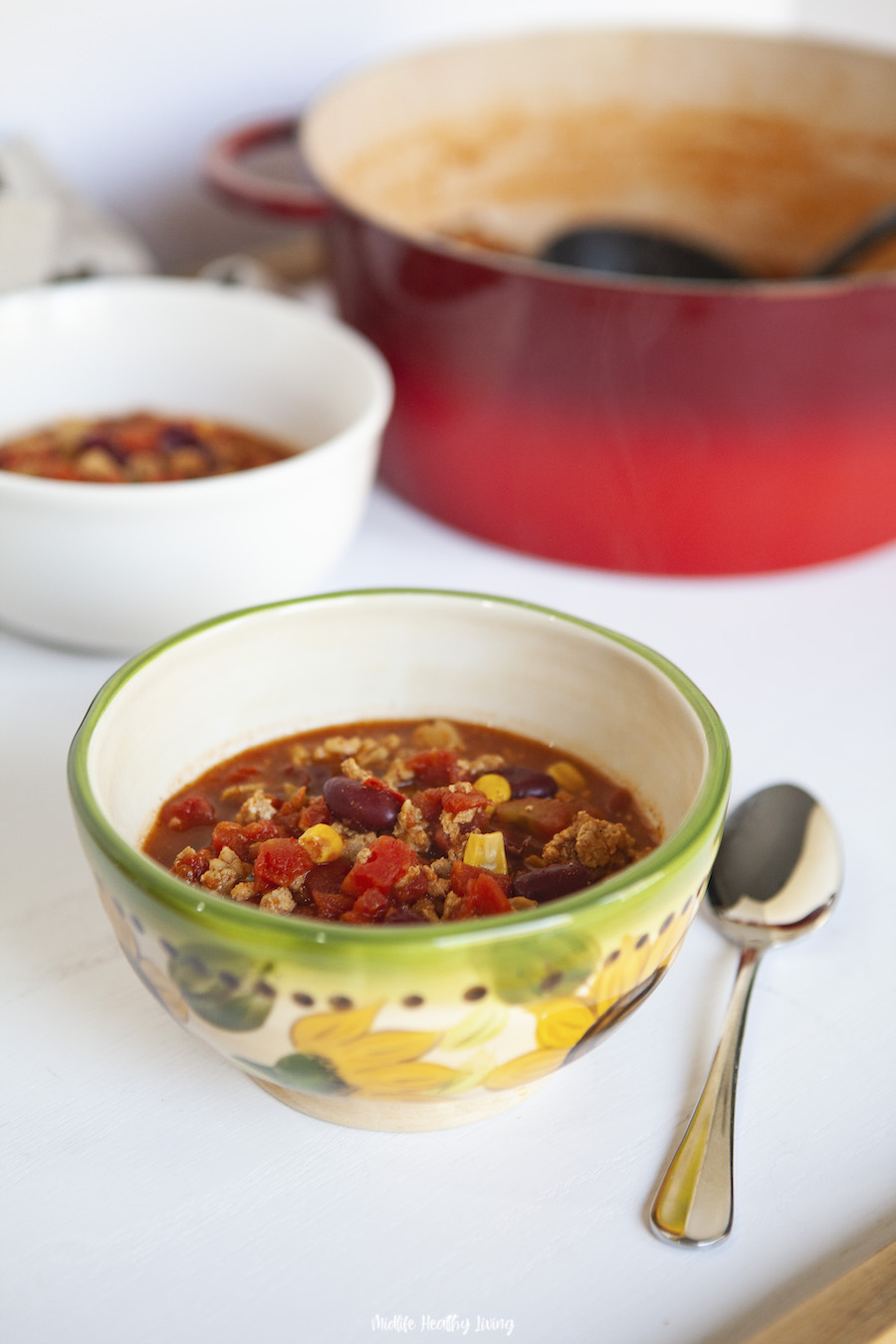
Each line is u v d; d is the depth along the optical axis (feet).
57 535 2.13
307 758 1.91
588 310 2.28
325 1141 1.73
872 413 2.39
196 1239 1.64
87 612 2.22
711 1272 1.63
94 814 1.58
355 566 2.57
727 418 2.36
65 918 1.95
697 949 1.94
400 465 2.67
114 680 1.74
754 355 2.29
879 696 2.34
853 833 2.09
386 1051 1.55
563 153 3.28
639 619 2.48
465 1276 1.62
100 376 2.62
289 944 1.49
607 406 2.37
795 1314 1.57
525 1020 1.55
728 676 2.37
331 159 2.80
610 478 2.44
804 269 3.30
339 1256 1.63
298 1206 1.67
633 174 3.34
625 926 1.55
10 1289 1.60
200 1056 1.81
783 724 2.27
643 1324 1.59
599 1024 1.61
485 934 1.50
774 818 2.04
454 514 2.63
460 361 2.43
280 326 2.55
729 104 3.19
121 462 2.42
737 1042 1.80
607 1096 1.77
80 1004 1.85
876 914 1.99
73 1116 1.74
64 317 2.57
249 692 1.90
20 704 2.25
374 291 2.51
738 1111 1.77
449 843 1.76
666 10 4.13
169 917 1.52
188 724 1.86
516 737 1.95
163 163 3.39
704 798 1.63
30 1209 1.66
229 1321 1.59
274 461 2.53
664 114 3.24
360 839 1.76
